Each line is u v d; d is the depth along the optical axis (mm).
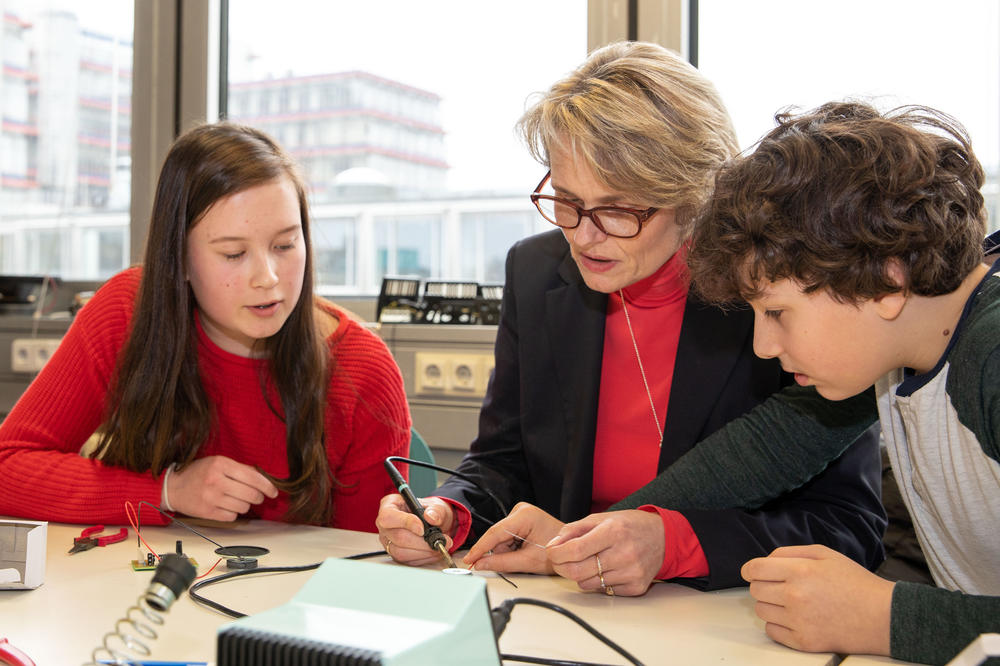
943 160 812
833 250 776
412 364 2049
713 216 881
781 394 1120
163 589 591
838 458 1148
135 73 2473
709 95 1134
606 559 926
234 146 1243
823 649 785
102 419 1401
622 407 1330
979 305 801
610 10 1979
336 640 518
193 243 1243
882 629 772
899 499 1366
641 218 1093
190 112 2438
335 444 1437
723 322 1237
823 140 813
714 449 1111
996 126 1724
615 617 875
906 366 871
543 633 818
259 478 1202
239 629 536
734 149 1139
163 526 1223
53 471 1260
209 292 1247
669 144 1063
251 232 1213
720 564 966
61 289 2617
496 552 1062
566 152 1086
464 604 570
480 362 1972
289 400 1351
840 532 1073
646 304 1316
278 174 1249
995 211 1729
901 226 765
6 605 878
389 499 1145
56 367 1384
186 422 1297
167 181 1262
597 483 1348
